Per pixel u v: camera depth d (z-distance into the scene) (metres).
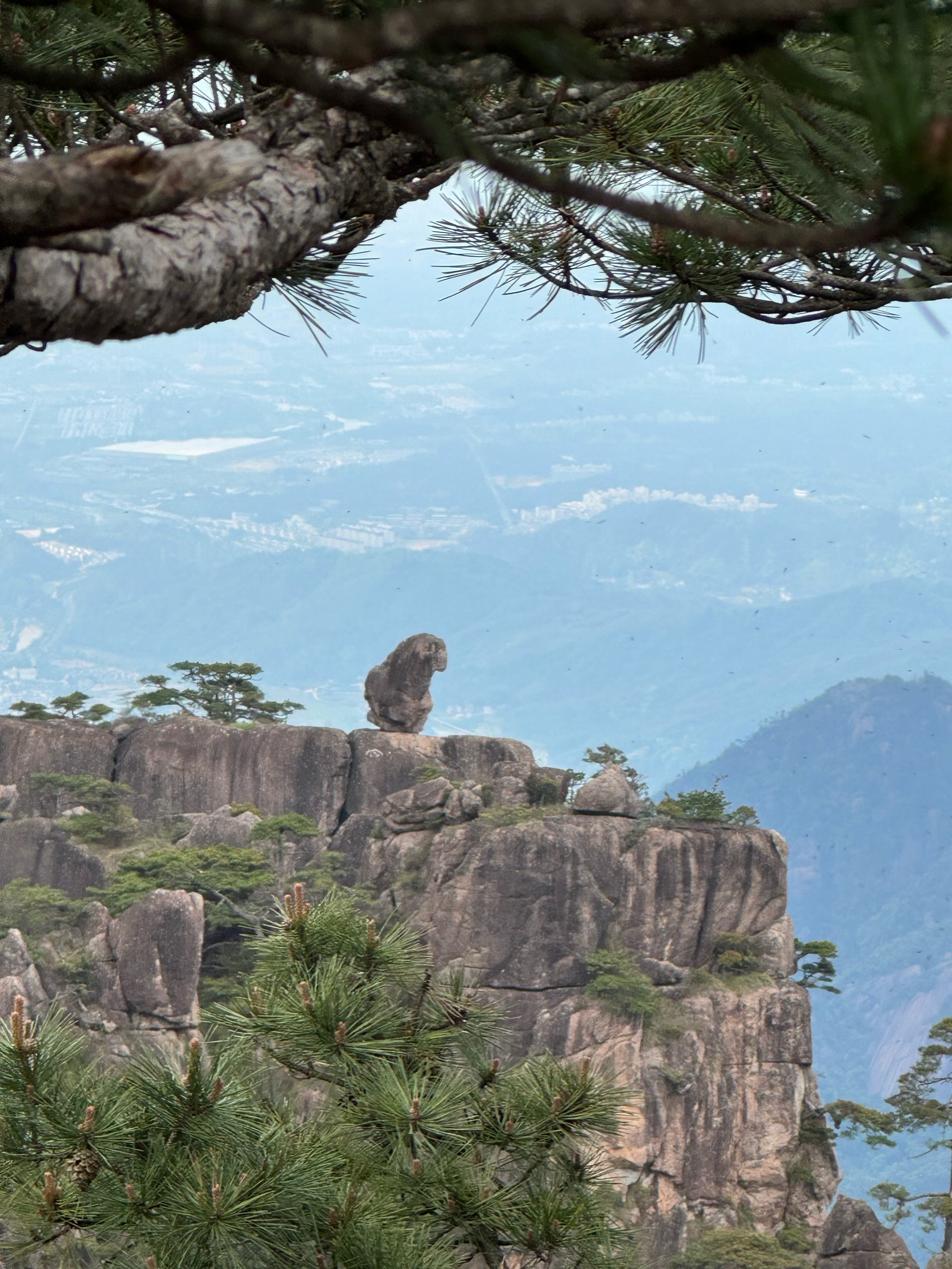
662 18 3.95
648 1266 23.70
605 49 5.41
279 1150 21.11
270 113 7.44
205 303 6.03
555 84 9.38
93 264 5.33
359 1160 22.80
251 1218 19.70
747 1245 164.88
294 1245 21.22
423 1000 24.30
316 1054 22.48
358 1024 22.75
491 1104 23.95
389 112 4.66
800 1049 191.50
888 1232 164.12
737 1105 187.12
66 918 193.62
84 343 5.52
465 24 3.90
